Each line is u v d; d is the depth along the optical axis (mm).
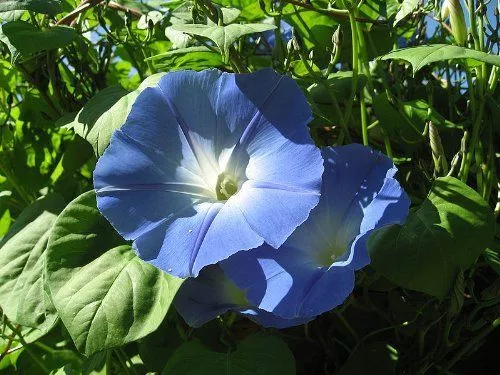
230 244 169
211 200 186
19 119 293
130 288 184
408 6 233
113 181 177
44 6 225
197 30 188
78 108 273
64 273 192
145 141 183
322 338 220
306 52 260
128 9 261
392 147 245
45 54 263
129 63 326
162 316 175
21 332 249
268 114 181
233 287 193
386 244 182
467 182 239
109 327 179
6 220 293
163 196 181
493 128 225
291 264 179
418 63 187
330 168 190
